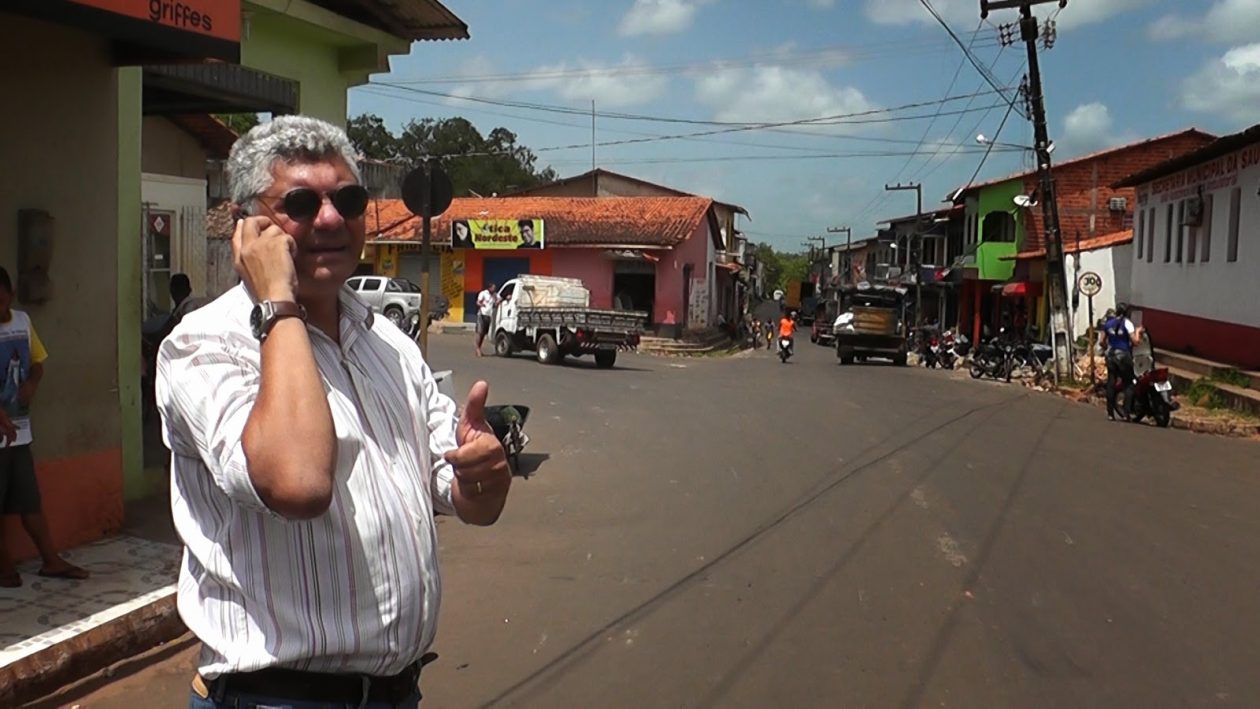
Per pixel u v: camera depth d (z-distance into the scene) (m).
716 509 8.77
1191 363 20.00
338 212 2.20
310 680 2.09
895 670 5.11
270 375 1.91
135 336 7.47
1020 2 22.91
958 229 45.34
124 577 5.84
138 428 7.54
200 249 15.29
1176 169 22.36
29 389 5.58
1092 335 21.47
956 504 9.02
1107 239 30.34
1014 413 16.64
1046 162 23.20
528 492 9.41
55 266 6.31
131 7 5.67
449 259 37.31
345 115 10.64
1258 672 5.14
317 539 2.05
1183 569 7.03
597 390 18.58
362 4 9.95
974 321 42.53
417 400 2.39
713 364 28.62
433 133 68.56
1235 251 19.48
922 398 18.86
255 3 8.61
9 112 6.01
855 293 33.31
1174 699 4.78
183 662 5.14
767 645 5.45
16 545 6.09
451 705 4.65
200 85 8.54
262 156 2.20
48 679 4.66
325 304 2.27
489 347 29.78
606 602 6.18
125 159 7.29
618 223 37.00
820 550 7.42
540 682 4.93
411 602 2.16
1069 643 5.52
